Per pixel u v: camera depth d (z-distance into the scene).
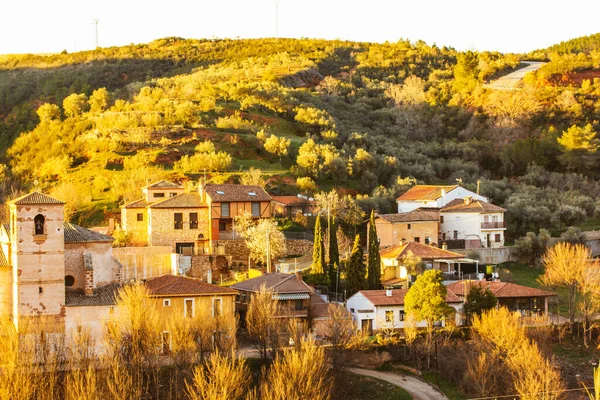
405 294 108.62
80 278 92.38
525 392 83.00
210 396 72.38
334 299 114.19
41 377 72.38
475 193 163.00
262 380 81.75
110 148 179.12
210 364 81.75
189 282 95.62
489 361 90.44
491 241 147.88
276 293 100.31
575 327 109.94
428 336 99.62
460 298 109.69
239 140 187.88
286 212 147.88
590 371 99.94
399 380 95.12
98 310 88.06
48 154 186.75
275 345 88.62
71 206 148.38
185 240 127.56
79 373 73.56
